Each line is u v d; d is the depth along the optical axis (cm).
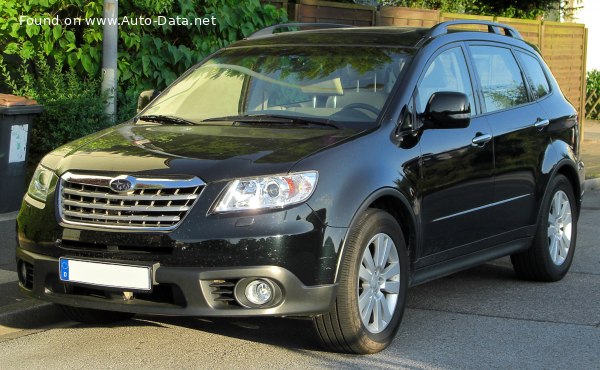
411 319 797
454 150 769
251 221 618
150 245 628
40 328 777
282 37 859
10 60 1388
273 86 784
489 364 671
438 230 752
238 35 1452
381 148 696
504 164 840
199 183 629
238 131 717
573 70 2278
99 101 1252
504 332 757
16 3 1306
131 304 641
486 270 1001
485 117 833
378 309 685
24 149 1148
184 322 788
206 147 670
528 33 2094
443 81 797
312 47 819
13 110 1113
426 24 1809
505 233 855
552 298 877
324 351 698
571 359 687
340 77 770
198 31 1408
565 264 958
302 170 634
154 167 643
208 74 833
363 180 662
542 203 907
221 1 1427
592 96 2991
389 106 730
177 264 621
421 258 740
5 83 1372
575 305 852
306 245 625
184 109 802
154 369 659
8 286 838
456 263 793
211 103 799
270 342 726
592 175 1762
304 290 626
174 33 1421
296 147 662
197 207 625
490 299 871
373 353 688
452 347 713
